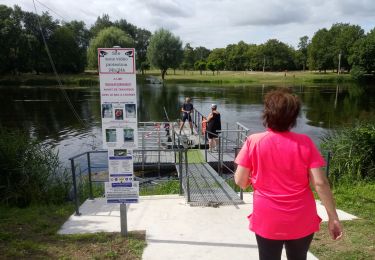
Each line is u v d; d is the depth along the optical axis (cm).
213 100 3994
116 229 490
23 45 7119
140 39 11756
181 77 8656
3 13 7231
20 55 7119
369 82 7912
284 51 12644
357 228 484
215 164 1145
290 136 231
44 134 2100
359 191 691
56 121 2584
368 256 401
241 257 404
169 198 629
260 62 12669
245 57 13212
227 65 13525
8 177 756
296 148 225
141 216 538
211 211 557
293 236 227
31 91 5156
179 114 2977
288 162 225
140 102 3794
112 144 443
